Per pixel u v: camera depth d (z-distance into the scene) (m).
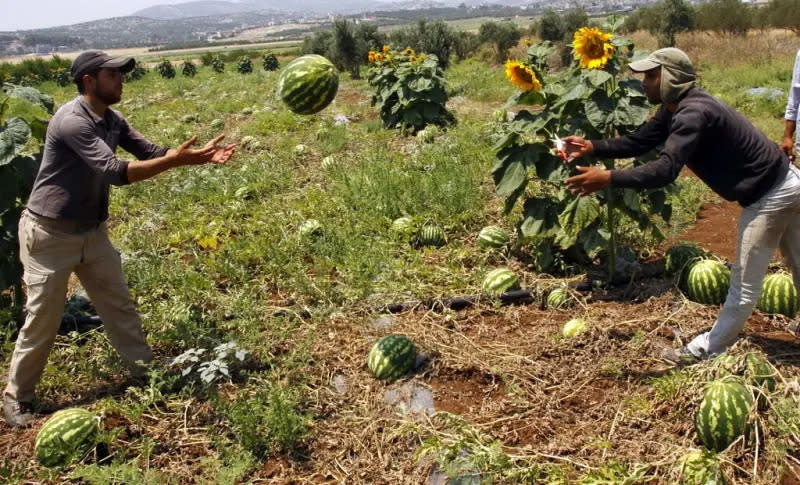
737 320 3.89
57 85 30.97
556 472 3.10
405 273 5.63
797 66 5.24
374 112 15.16
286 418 3.59
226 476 3.29
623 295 5.14
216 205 8.00
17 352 3.93
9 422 3.99
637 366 4.14
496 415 3.79
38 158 4.94
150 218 7.62
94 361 4.43
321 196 7.91
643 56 4.64
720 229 6.54
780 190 3.59
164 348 4.72
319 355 4.51
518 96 5.25
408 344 4.31
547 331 4.65
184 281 5.42
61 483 3.44
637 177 3.56
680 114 3.59
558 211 5.38
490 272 5.33
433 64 11.99
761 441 3.25
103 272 4.06
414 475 3.34
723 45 21.06
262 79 24.98
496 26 29.52
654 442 3.38
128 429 3.84
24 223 3.79
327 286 5.41
